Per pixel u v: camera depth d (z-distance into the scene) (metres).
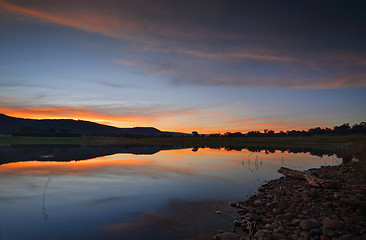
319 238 6.19
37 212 8.60
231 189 12.42
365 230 6.02
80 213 8.52
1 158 27.66
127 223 7.63
